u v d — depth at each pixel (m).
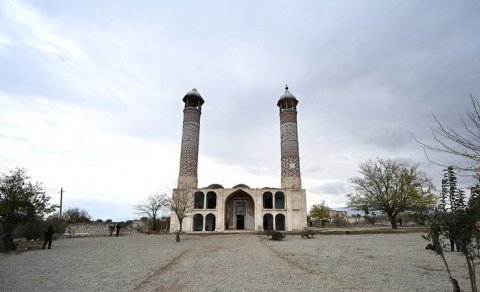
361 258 17.45
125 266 15.53
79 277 12.79
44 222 37.47
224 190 51.31
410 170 46.56
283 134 55.91
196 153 54.31
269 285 10.97
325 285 10.84
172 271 13.96
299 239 32.94
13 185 24.50
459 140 7.14
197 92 57.84
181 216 37.03
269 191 51.56
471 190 8.63
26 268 15.23
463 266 14.53
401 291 10.01
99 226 49.44
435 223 9.36
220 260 17.22
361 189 49.34
